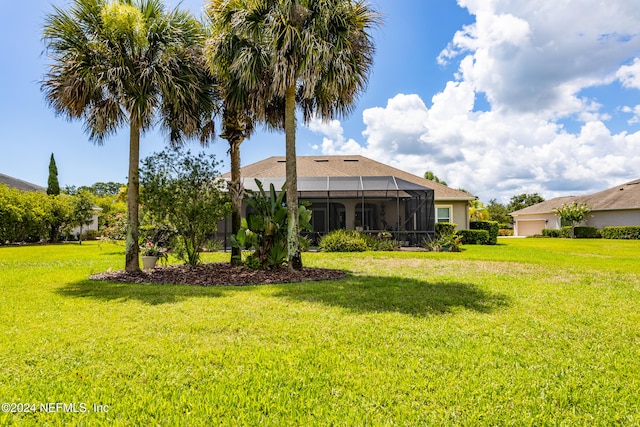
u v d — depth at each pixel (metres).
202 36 9.80
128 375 3.18
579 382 3.07
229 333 4.38
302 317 5.11
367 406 2.66
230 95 9.84
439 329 4.52
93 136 10.02
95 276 9.39
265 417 2.51
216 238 19.48
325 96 10.10
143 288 7.62
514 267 11.06
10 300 6.33
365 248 17.03
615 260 13.10
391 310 5.52
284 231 10.05
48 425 2.41
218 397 2.78
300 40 8.21
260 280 8.55
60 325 4.71
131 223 9.88
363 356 3.62
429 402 2.72
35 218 28.09
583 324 4.78
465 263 12.15
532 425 2.44
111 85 8.83
